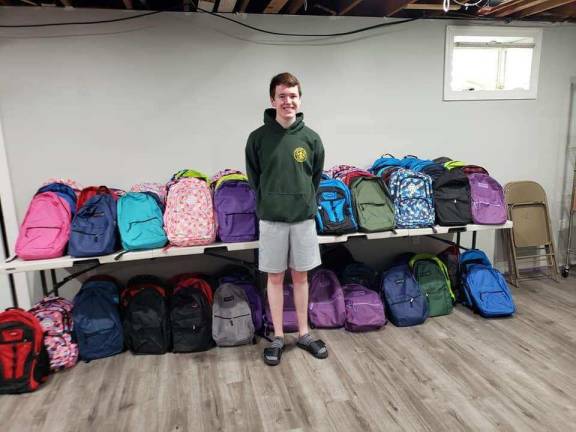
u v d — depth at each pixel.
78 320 2.53
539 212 3.74
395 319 2.87
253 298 2.84
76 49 2.79
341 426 1.93
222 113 3.07
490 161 3.69
